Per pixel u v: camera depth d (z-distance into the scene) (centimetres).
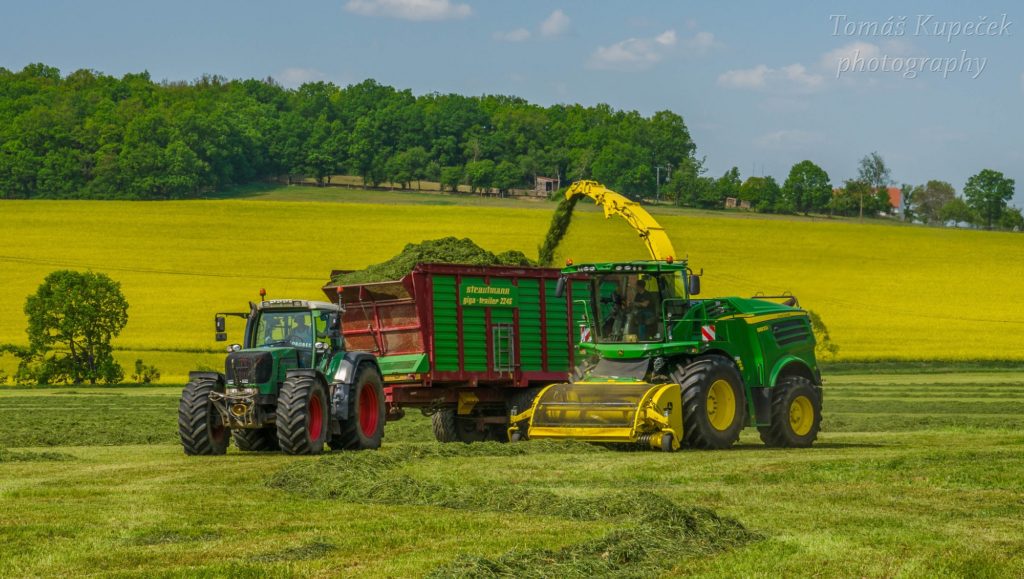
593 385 1766
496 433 2220
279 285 7325
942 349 6184
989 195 16275
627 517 1017
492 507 1099
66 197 12581
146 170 12731
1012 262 8919
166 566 834
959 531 962
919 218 17588
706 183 14275
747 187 14350
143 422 2784
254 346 1762
